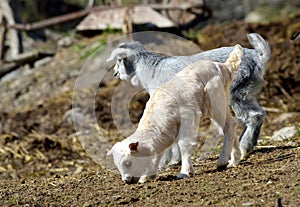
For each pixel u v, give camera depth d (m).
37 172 13.77
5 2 25.48
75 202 8.62
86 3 43.22
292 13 32.62
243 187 8.33
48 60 24.92
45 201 8.81
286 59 18.92
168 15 24.11
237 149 9.68
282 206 7.48
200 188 8.51
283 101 17.59
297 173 8.69
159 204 8.09
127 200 8.34
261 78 10.45
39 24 24.53
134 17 22.77
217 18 35.16
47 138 15.83
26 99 22.16
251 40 10.50
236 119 9.75
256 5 36.72
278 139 12.46
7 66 24.92
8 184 10.49
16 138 16.75
